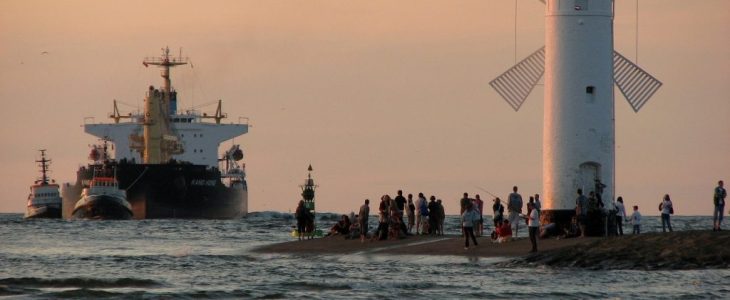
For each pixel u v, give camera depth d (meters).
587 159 198.38
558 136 199.38
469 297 140.38
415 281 156.62
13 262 198.75
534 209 177.00
